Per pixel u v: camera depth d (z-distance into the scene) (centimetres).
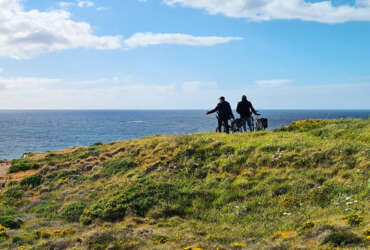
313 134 1742
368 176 1066
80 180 1544
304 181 1130
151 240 857
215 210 1093
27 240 900
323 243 684
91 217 1116
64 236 941
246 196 1131
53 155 2016
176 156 1570
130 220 1062
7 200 1391
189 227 973
